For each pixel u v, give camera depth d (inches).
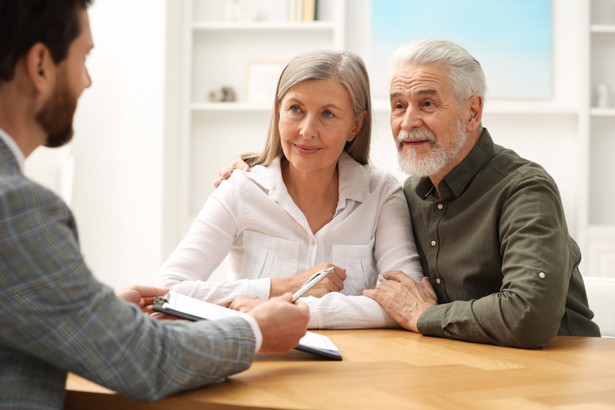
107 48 191.6
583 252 192.5
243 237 85.4
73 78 43.8
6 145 40.3
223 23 199.8
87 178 191.9
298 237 85.3
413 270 82.4
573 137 199.3
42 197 38.8
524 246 68.8
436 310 70.0
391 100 79.7
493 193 75.9
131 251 190.7
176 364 43.4
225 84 205.9
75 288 39.0
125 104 191.2
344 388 47.4
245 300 74.7
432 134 76.7
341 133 80.9
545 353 62.4
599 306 84.7
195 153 206.8
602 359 59.9
